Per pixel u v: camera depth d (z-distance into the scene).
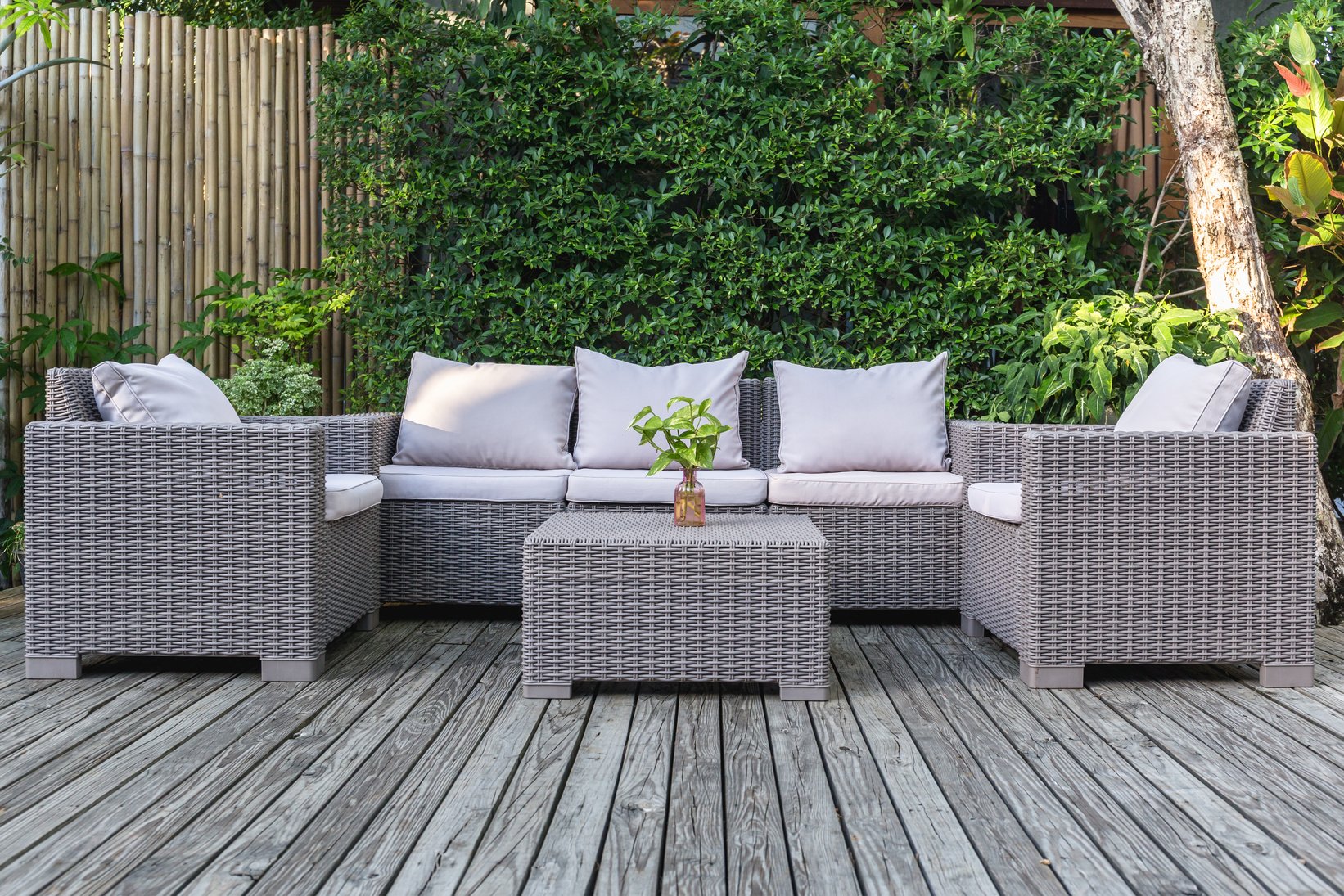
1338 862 1.67
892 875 1.61
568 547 2.58
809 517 3.30
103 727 2.34
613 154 4.18
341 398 4.66
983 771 2.08
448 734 2.30
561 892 1.55
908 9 4.64
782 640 2.59
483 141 4.20
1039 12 4.25
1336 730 2.36
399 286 4.27
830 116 4.22
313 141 4.61
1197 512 2.72
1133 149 4.30
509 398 3.87
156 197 4.57
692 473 2.86
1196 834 1.77
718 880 1.60
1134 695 2.67
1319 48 4.32
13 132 4.42
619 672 2.60
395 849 1.69
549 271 4.19
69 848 1.69
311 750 2.18
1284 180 4.18
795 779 2.03
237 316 4.49
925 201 4.12
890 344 4.21
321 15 5.34
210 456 2.75
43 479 2.75
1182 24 3.83
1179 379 3.03
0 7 4.05
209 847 1.70
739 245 4.16
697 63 4.30
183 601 2.77
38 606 2.76
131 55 4.53
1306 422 3.76
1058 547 2.72
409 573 3.59
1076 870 1.64
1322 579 3.63
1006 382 4.04
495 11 4.34
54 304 4.49
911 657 3.08
